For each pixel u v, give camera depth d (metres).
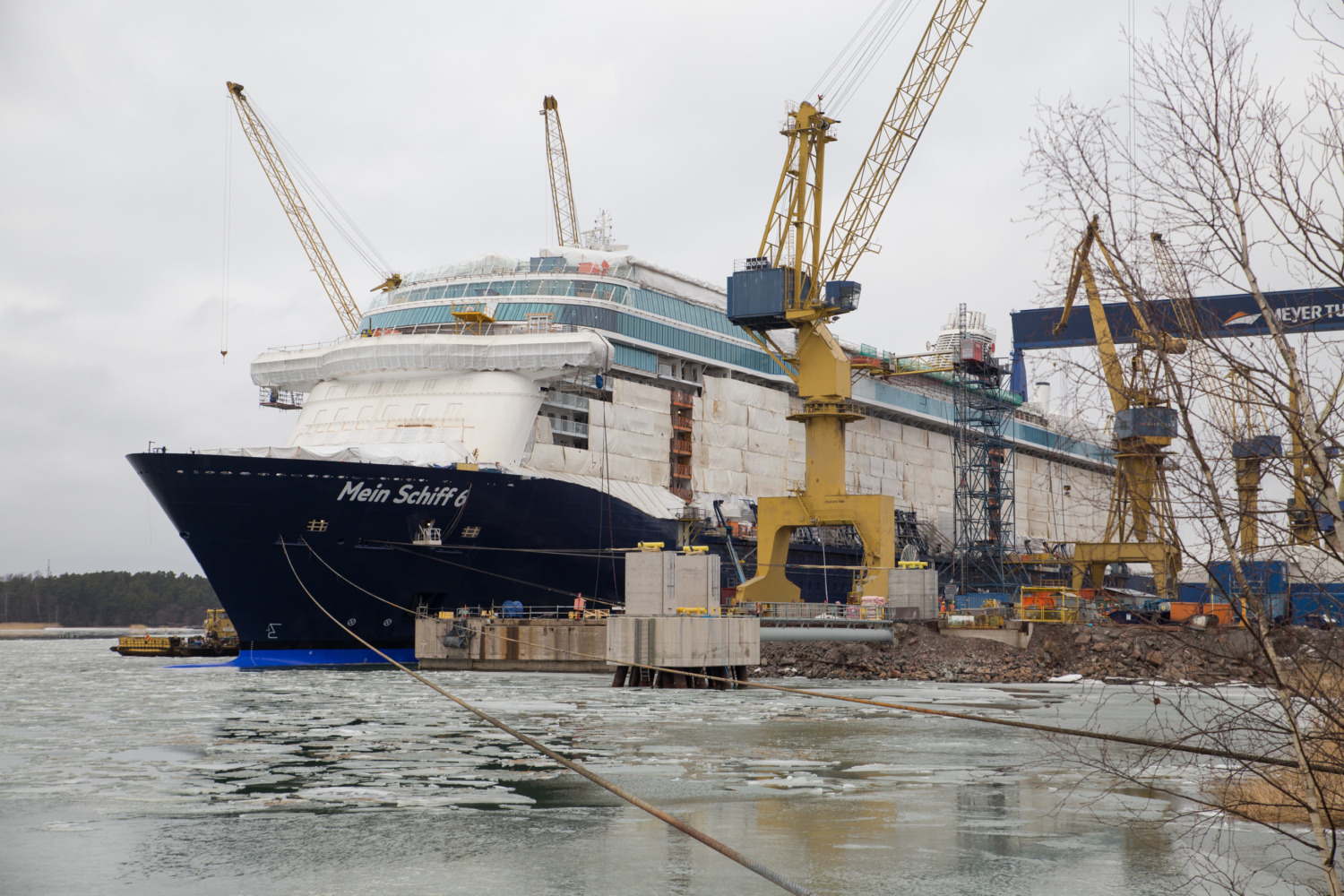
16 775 32.12
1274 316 11.89
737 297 79.94
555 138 130.75
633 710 50.47
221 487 67.69
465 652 75.31
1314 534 11.92
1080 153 12.45
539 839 24.84
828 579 111.50
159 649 120.19
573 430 89.00
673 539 89.44
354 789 30.17
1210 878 21.72
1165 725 42.41
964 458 118.69
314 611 74.00
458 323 87.00
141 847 23.83
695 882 21.48
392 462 73.69
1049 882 21.62
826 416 80.81
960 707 53.12
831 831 25.80
